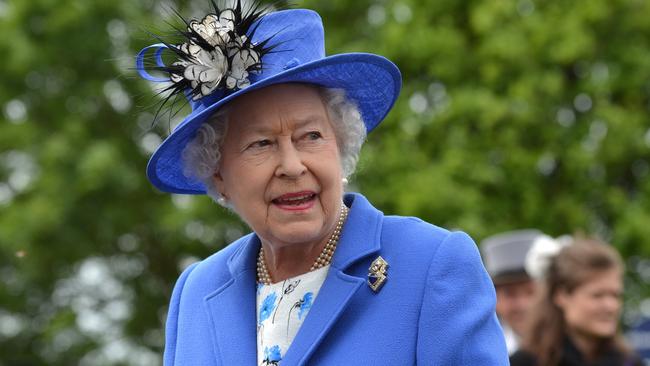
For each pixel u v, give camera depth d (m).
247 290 7.07
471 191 28.38
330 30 31.61
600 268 11.04
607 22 30.48
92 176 31.41
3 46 32.62
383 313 6.43
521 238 13.96
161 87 7.04
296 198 6.57
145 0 32.59
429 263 6.45
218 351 6.90
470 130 29.52
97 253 34.69
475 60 29.59
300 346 6.46
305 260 6.86
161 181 7.56
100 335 36.91
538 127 29.78
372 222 6.79
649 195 30.50
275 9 7.23
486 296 6.42
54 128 33.84
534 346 11.14
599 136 30.39
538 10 29.75
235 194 6.77
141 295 36.66
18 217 32.00
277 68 6.78
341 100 6.82
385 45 29.80
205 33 6.70
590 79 30.20
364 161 7.87
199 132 6.85
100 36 32.84
